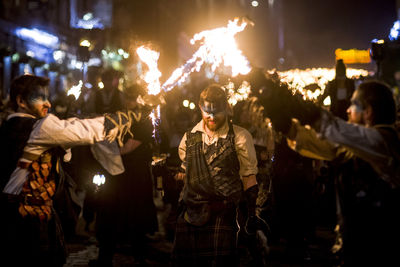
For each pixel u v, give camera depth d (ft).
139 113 12.15
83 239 24.98
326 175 12.82
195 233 13.30
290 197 21.71
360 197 10.43
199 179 13.37
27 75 12.19
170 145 24.34
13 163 11.34
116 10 81.35
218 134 13.61
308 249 22.62
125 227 20.03
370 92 10.72
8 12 60.64
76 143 11.61
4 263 11.12
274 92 11.01
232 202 13.37
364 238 10.34
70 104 14.28
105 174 19.80
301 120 10.68
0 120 21.84
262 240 15.90
